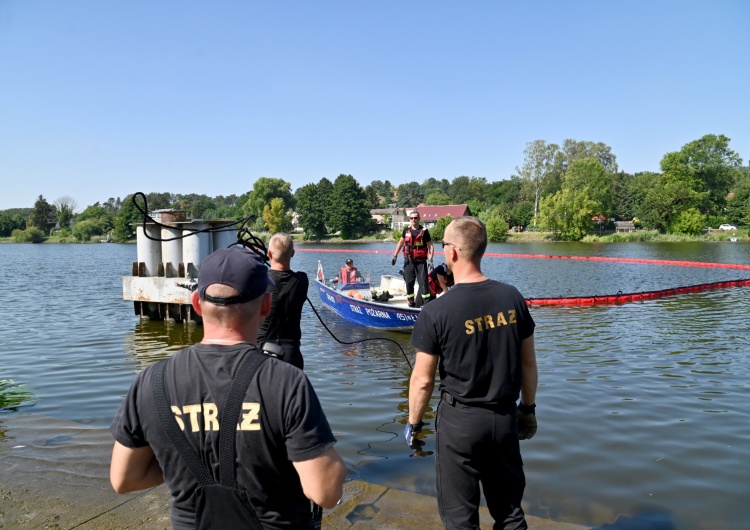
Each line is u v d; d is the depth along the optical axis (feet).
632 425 20.43
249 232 16.21
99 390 25.71
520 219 298.97
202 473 6.00
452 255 10.76
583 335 38.83
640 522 13.53
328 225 307.17
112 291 71.56
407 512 13.69
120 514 13.41
